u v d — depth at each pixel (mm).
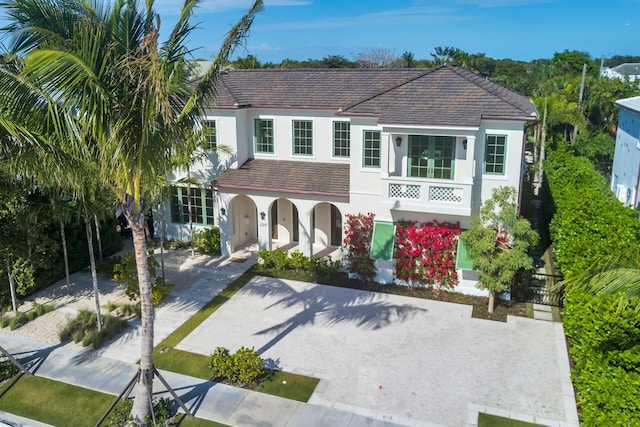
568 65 114188
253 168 26750
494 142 20625
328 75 27953
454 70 23234
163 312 21219
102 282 24172
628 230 19797
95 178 13398
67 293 22922
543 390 15758
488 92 21266
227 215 26656
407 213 22500
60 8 11867
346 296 22500
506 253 19562
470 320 20234
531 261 19703
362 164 22859
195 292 23062
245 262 26438
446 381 16281
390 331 19453
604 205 23156
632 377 11859
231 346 18516
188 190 25875
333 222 28234
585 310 14609
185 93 13602
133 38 12328
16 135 11883
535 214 34812
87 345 18609
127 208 13195
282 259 25141
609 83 59438
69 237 24484
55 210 19438
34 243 20328
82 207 18172
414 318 20453
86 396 15742
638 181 28750
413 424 14312
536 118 19609
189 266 26031
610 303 14023
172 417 14648
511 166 20609
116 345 18688
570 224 21562
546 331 19312
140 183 13336
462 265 21547
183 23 12680
